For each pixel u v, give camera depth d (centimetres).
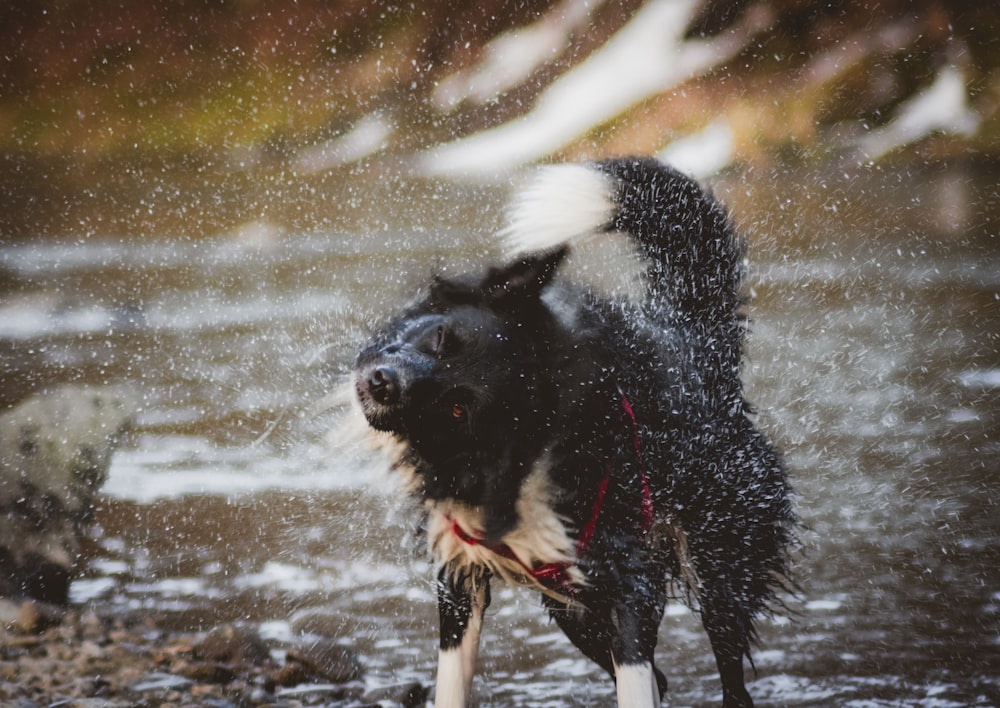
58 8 5978
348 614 672
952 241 2480
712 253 590
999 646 609
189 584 721
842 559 747
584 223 567
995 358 1362
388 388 465
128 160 5062
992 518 818
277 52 5922
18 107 5619
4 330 1691
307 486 923
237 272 2389
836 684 574
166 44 5938
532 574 500
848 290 1909
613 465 486
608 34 5872
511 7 6066
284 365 1405
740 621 573
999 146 4156
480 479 482
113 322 1753
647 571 509
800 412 1152
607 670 541
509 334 476
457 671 519
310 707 550
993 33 4759
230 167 4984
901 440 1040
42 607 647
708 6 5419
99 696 542
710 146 4772
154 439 1083
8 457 700
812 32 5138
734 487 567
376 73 5838
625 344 506
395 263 2331
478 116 5566
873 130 4438
